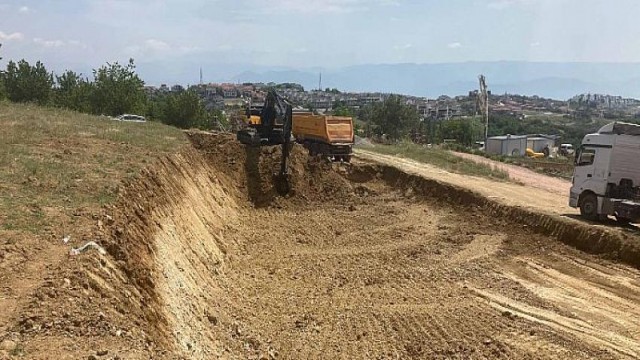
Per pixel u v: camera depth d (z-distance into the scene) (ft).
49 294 27.96
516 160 177.17
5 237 33.99
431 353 43.06
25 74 171.42
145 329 30.07
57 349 23.98
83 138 76.33
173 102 180.65
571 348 43.70
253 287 57.31
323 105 634.02
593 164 75.92
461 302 53.88
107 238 37.06
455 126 294.46
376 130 242.37
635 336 46.19
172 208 58.85
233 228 79.30
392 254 70.49
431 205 98.89
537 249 71.20
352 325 48.42
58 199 43.75
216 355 37.65
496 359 41.91
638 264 63.05
